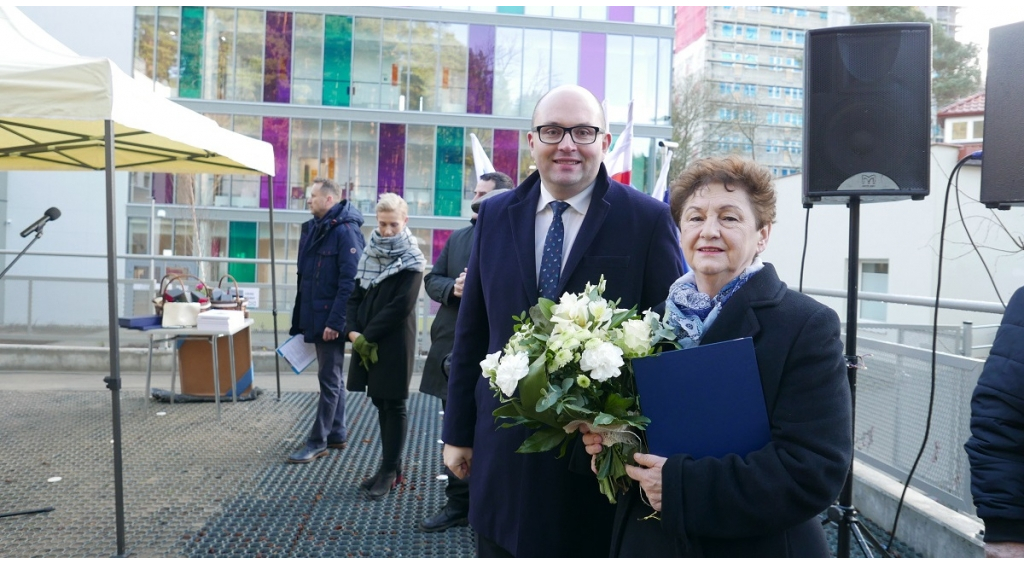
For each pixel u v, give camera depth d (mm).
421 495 3982
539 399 1524
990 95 2234
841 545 2791
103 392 6512
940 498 3258
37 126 4844
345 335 4484
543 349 1592
